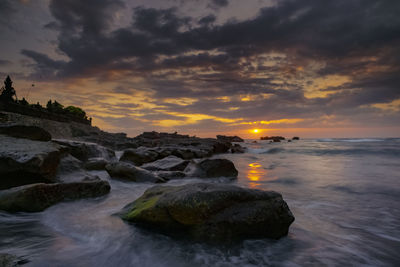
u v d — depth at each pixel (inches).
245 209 155.3
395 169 534.9
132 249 140.8
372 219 206.4
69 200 228.5
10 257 117.0
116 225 174.2
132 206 200.1
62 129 1514.5
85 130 1841.8
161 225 160.9
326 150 1162.6
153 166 467.5
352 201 267.6
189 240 150.8
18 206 192.1
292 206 246.7
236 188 166.9
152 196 199.6
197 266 125.6
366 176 443.5
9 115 1148.5
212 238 146.6
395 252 145.2
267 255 138.3
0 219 179.9
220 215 151.1
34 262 118.9
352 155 926.4
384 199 276.5
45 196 209.0
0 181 238.8
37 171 247.6
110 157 580.1
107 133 2201.0
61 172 292.8
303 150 1273.4
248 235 152.8
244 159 916.0
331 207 243.0
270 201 163.8
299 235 167.0
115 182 354.3
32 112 1355.8
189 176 410.3
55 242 144.9
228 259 133.3
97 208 221.6
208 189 164.7
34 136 345.1
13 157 242.4
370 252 144.3
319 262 131.6
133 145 1243.8
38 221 180.2
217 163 435.2
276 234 157.9
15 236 153.0
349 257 137.7
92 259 127.3
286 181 404.2
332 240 160.7
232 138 3843.5
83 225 174.2
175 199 157.9
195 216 149.3
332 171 520.1
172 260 131.0
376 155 888.9
